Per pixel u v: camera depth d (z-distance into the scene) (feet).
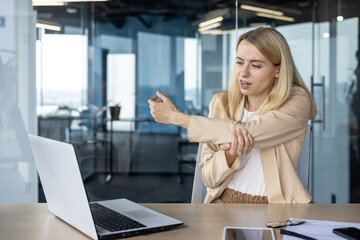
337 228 3.29
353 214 3.96
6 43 11.43
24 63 11.55
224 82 13.26
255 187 4.78
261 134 4.36
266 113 4.62
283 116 4.50
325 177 12.52
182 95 13.47
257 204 4.41
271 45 4.48
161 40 13.39
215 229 3.47
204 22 13.26
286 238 3.18
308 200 4.56
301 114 4.64
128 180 13.88
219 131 4.31
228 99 5.20
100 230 3.27
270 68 4.56
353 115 12.30
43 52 12.37
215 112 5.33
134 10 13.23
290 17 12.44
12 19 11.43
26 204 4.39
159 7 13.30
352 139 12.36
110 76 13.19
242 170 4.86
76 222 3.40
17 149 11.59
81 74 12.76
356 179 12.50
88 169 13.42
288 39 12.46
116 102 13.29
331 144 12.40
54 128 12.63
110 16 13.05
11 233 3.38
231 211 4.07
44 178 3.82
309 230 3.36
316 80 12.32
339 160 12.44
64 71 12.59
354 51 12.23
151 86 13.46
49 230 3.46
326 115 12.32
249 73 4.56
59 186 3.49
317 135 12.36
